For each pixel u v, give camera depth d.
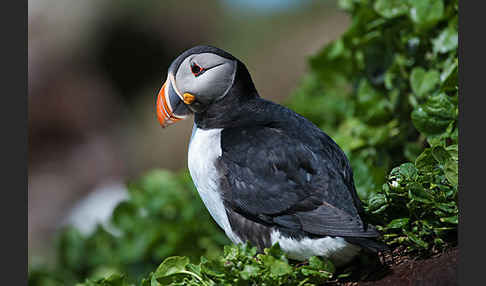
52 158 22.52
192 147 6.95
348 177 6.43
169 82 7.24
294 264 6.52
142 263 9.88
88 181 22.42
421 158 6.38
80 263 10.36
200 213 9.69
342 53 10.30
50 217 20.94
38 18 24.94
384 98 9.30
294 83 25.41
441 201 6.14
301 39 27.38
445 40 8.06
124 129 25.89
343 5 10.27
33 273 10.38
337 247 6.01
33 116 22.67
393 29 8.91
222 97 7.06
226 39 30.03
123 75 27.78
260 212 6.29
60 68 24.45
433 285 5.57
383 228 6.30
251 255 5.92
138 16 27.92
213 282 6.01
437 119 7.18
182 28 29.50
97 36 26.62
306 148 6.35
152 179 10.58
